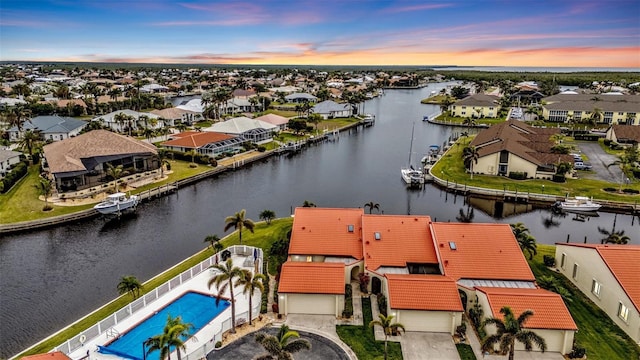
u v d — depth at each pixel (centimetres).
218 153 12369
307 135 15838
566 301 4800
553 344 3991
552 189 9356
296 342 3394
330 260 5281
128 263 6225
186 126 16762
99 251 6631
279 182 10506
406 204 9019
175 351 3988
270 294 4978
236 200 9138
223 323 4175
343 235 5588
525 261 4994
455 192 9706
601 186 9506
